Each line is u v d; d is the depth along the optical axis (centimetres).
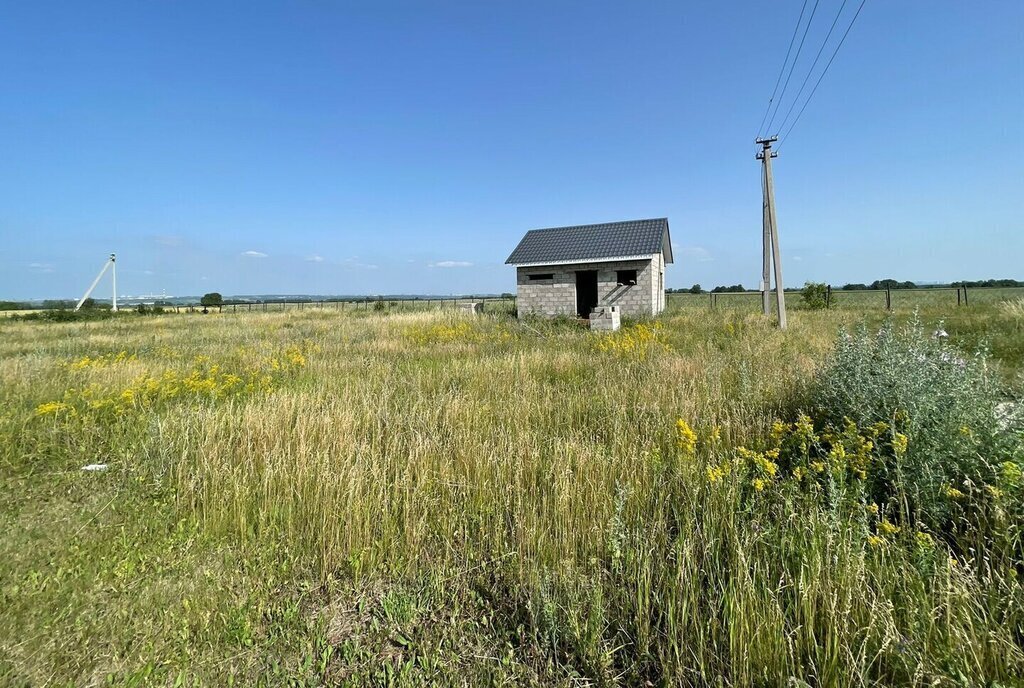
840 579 229
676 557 281
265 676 228
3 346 1508
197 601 277
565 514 331
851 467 334
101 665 231
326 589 296
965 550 266
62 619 260
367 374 870
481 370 830
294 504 378
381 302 4119
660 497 349
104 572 300
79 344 1478
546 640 239
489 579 297
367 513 340
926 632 207
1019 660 194
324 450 452
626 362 909
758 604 229
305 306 5112
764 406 545
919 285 7412
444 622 262
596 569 290
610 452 452
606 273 2189
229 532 356
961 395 357
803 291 2948
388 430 518
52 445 531
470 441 464
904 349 464
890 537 281
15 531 354
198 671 229
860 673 192
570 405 600
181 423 553
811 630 212
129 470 475
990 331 1101
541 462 420
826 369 520
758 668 210
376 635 255
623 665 230
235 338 1622
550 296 2292
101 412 627
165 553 328
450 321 1948
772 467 339
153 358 1141
